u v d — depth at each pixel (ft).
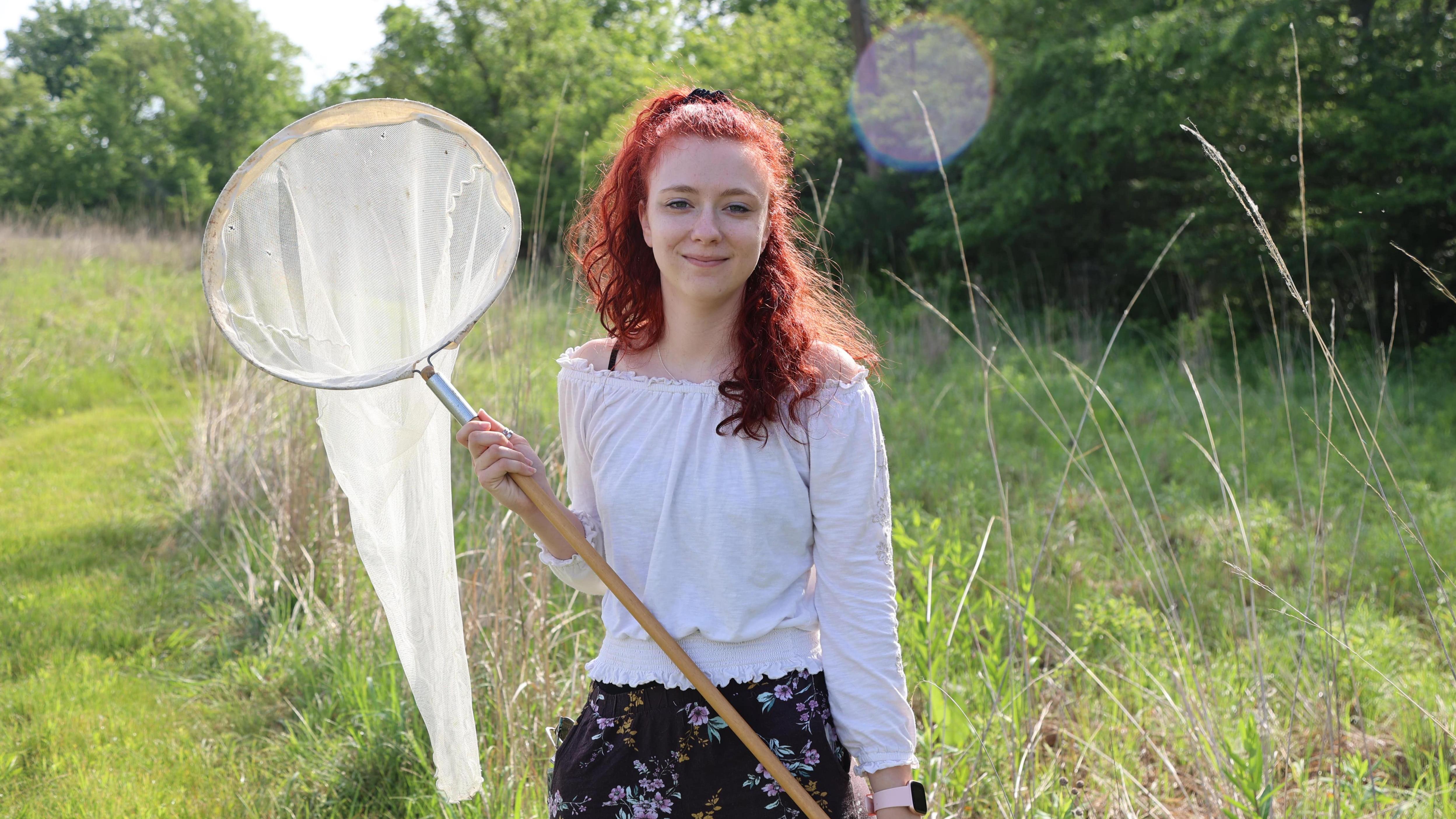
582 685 11.12
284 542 15.74
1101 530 18.22
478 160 6.32
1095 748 10.03
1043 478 21.33
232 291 6.14
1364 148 36.24
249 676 13.35
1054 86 42.14
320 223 6.28
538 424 13.65
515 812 9.09
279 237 6.23
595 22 75.05
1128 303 46.03
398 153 6.35
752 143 5.49
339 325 6.31
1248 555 9.55
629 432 5.63
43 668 13.87
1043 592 14.88
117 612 15.67
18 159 115.34
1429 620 14.46
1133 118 39.19
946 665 10.52
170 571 17.40
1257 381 32.30
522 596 11.37
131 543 18.76
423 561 6.81
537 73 58.18
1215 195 41.06
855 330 6.41
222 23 122.62
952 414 27.27
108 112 119.34
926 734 9.85
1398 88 36.29
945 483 20.94
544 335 16.61
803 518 5.50
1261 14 35.78
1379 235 36.65
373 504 6.63
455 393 5.90
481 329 20.35
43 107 121.70
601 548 5.83
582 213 6.93
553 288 16.99
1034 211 45.80
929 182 50.37
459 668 6.95
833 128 52.60
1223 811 8.73
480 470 5.78
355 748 11.27
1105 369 33.96
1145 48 37.58
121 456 24.30
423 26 60.03
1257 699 10.75
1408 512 9.00
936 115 48.37
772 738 5.40
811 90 52.80
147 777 11.10
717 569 5.40
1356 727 11.87
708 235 5.32
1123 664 12.57
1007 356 34.32
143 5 175.63
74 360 31.99
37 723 12.25
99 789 10.77
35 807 10.52
